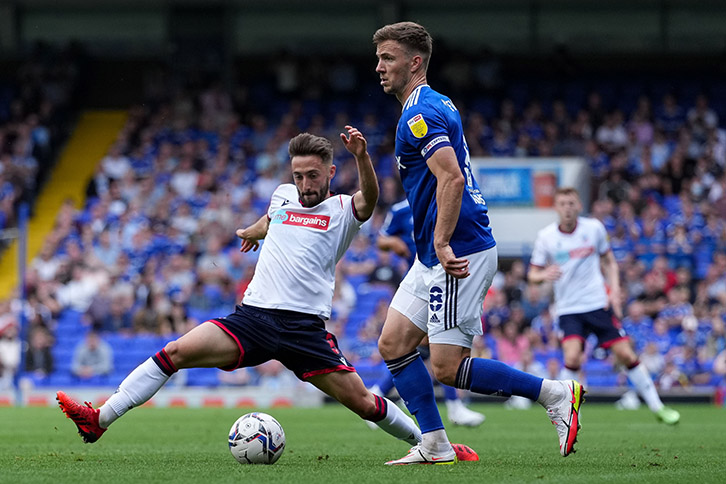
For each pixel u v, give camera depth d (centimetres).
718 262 6631
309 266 2044
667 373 6159
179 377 6500
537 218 7119
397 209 3453
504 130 9206
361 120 9888
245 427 2077
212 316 7050
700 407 5666
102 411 1998
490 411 5266
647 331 6431
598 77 10450
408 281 2059
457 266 1861
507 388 1975
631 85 10262
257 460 2066
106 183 8950
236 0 10481
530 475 1809
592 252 3788
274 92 10238
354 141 1975
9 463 2103
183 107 9738
